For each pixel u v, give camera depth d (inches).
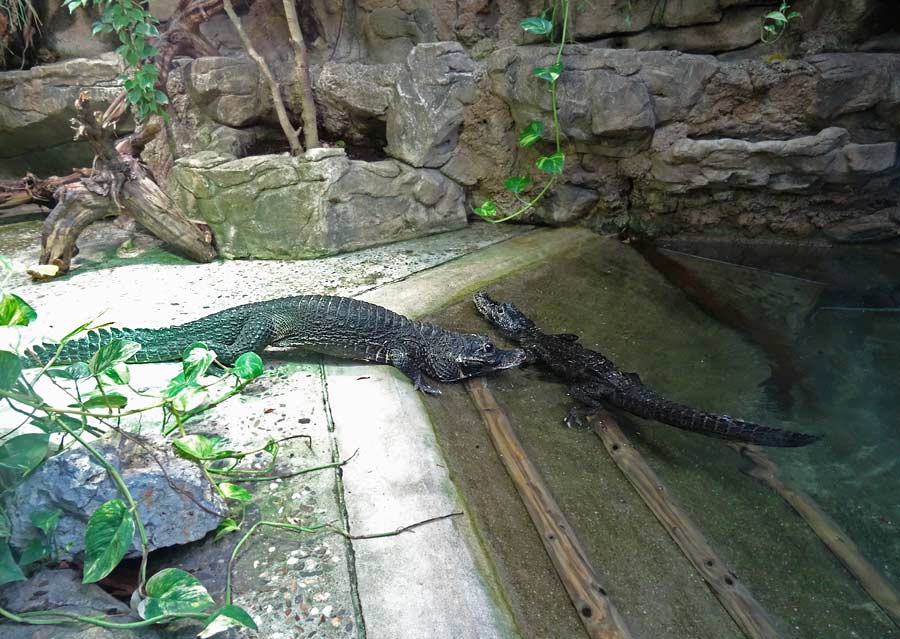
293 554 49.3
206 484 50.1
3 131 123.3
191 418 62.1
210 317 73.2
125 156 96.1
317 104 121.3
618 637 46.9
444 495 55.8
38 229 117.8
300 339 72.8
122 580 46.7
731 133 104.0
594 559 53.2
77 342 69.5
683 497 60.6
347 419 63.6
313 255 101.3
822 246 108.3
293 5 105.6
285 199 99.2
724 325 88.7
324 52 125.5
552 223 115.6
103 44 125.8
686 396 74.7
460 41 116.6
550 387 77.2
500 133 111.3
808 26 103.3
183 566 48.1
